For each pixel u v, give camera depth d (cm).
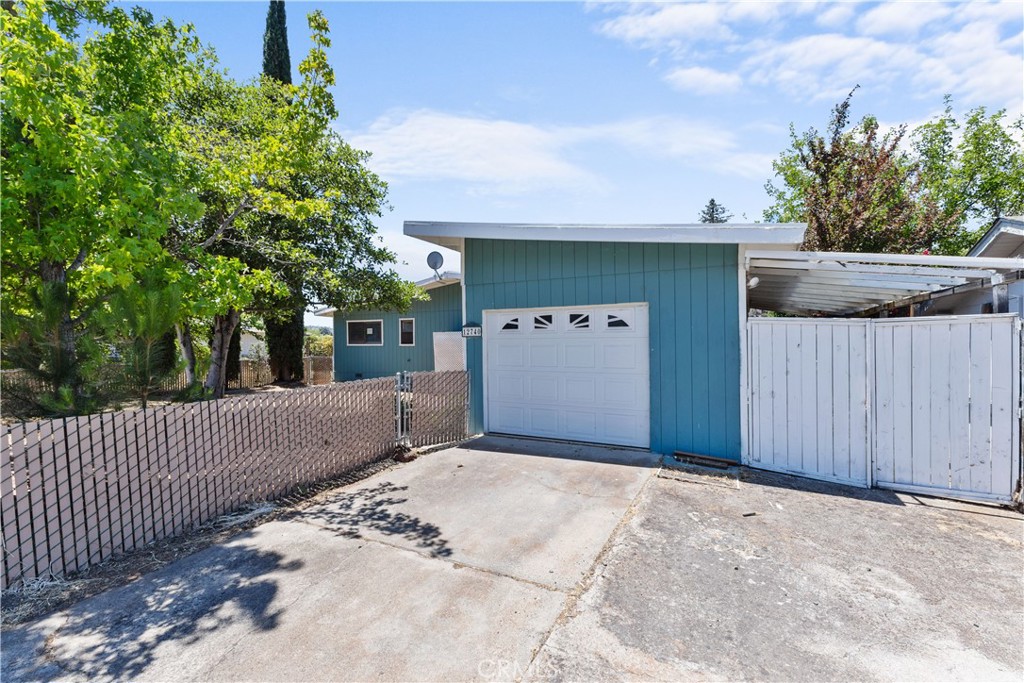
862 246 1104
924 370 465
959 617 263
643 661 229
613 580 305
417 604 280
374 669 225
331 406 545
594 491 477
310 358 1844
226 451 435
